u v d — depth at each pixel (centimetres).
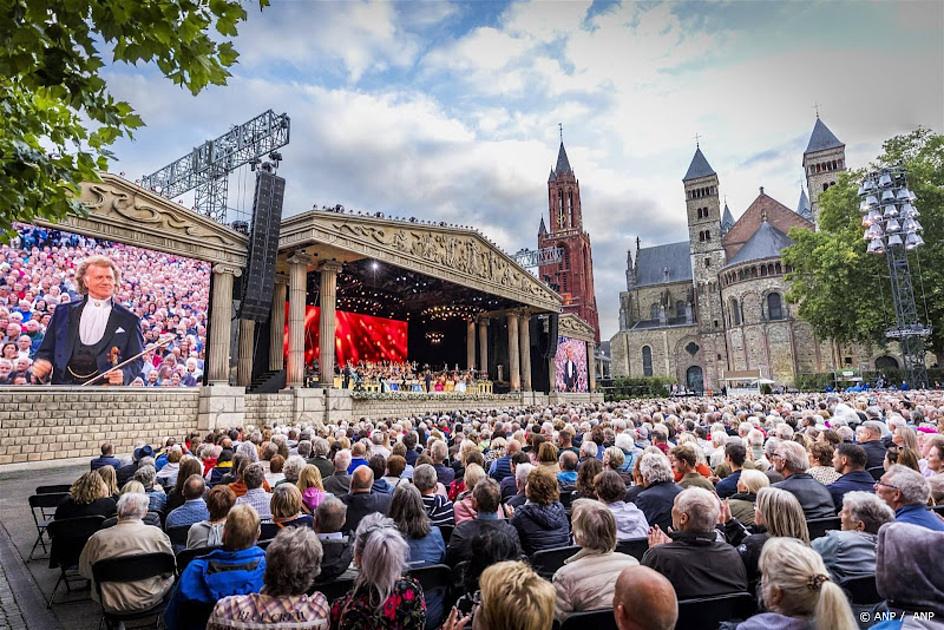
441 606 481
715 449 1044
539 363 5572
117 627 552
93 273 2139
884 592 312
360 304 4647
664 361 9062
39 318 1988
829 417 1723
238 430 1493
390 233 3406
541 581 268
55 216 623
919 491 486
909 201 3606
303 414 2817
